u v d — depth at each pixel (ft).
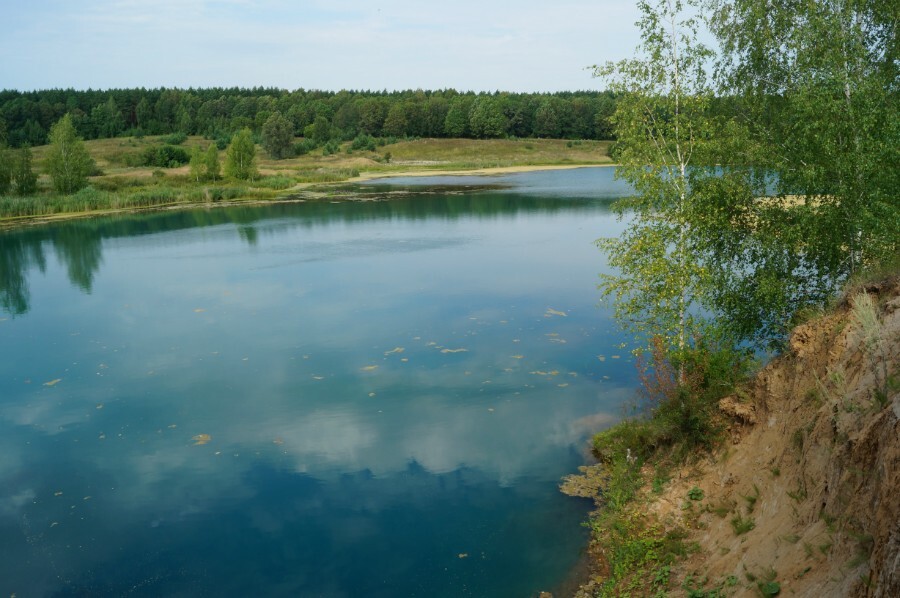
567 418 55.88
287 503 45.03
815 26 46.19
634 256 53.78
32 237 165.48
